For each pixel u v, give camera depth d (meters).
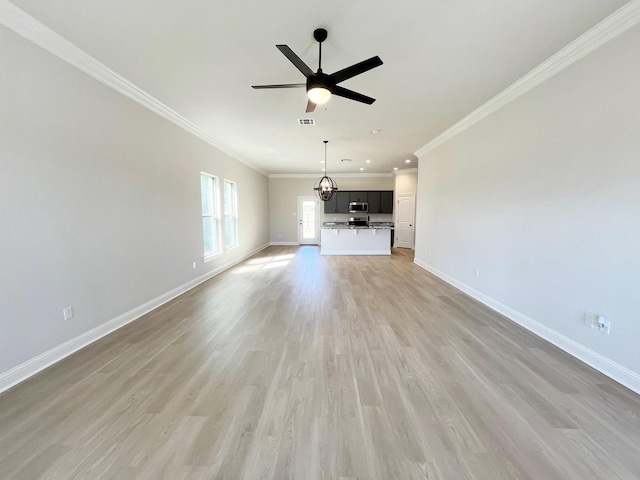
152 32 2.20
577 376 2.12
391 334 2.86
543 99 2.74
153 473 1.34
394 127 4.59
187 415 1.72
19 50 2.04
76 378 2.10
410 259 7.35
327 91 2.21
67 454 1.44
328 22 2.08
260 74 2.86
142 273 3.41
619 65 2.03
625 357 2.02
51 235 2.30
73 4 1.88
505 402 1.84
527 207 2.98
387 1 1.87
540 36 2.24
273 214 10.20
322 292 4.36
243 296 4.15
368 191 9.78
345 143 5.64
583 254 2.34
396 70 2.77
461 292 4.34
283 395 1.91
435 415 1.72
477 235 3.96
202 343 2.67
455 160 4.61
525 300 3.03
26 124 2.11
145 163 3.44
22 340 2.09
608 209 2.13
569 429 1.61
